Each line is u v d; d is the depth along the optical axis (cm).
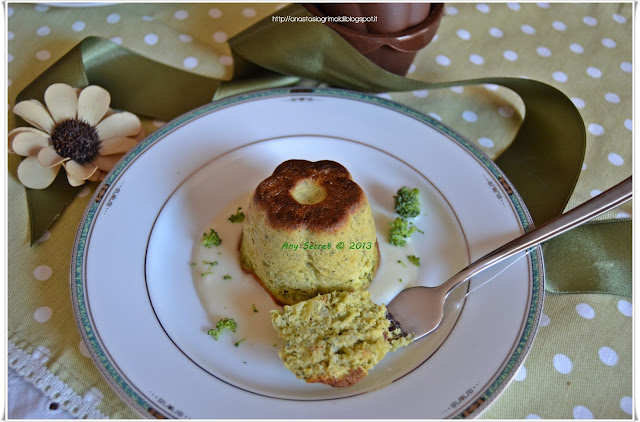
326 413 29
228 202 37
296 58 40
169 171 36
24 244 35
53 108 37
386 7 37
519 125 41
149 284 33
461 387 29
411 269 35
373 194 37
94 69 41
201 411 29
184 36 45
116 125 38
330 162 33
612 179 38
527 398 30
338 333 31
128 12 46
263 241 32
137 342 30
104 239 33
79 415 29
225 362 31
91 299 31
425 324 32
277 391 30
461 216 35
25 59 43
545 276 34
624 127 41
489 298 32
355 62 39
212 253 35
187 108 40
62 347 31
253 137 38
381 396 29
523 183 38
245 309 33
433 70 44
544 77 44
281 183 32
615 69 44
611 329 32
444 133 38
